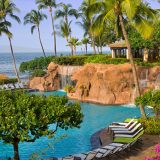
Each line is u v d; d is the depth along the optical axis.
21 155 22.25
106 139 24.17
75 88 47.97
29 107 14.98
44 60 67.06
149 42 48.44
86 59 54.81
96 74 42.62
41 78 57.28
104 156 19.09
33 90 55.72
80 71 45.56
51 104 15.63
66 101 16.64
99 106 39.91
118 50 56.22
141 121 26.22
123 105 39.66
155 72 39.53
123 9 27.20
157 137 23.67
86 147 23.45
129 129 24.39
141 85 39.72
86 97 43.72
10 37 64.38
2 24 63.94
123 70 40.12
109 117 33.75
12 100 15.78
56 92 53.41
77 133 27.64
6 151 23.28
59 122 16.27
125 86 40.31
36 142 25.12
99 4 27.64
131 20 28.19
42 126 14.91
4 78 64.69
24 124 14.46
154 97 24.59
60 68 55.62
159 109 25.12
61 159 17.98
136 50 54.69
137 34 50.41
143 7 27.69
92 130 28.61
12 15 64.50
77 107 16.73
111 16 28.09
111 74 40.53
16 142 16.17
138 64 40.47
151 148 21.03
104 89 41.50
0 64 181.00
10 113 14.45
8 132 14.42
